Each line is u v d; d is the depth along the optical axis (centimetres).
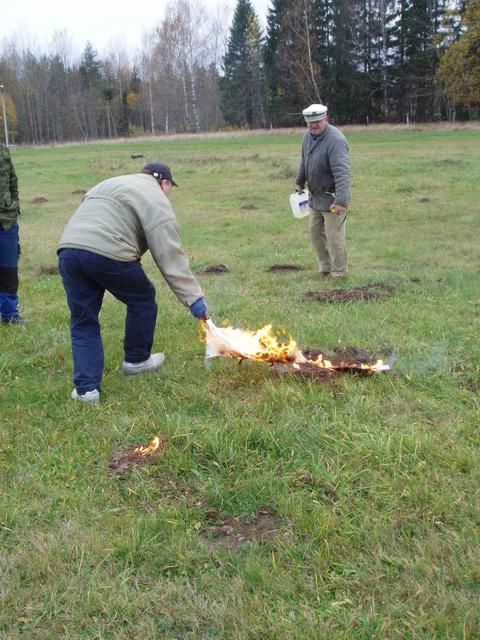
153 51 6556
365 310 567
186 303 398
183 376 427
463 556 239
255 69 6378
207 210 1353
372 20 5512
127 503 288
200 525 270
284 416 355
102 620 220
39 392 405
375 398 380
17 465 318
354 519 267
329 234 695
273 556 243
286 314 570
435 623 209
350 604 222
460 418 351
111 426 355
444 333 490
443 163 1922
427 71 5362
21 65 8806
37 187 1925
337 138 658
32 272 784
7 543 261
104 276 380
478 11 4666
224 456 318
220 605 222
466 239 930
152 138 4344
